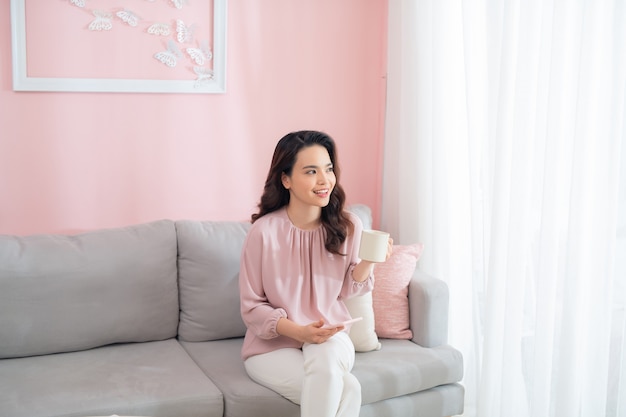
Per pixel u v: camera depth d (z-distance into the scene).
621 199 2.36
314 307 2.53
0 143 2.83
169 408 2.23
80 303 2.57
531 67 2.54
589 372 2.44
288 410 2.34
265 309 2.44
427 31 3.06
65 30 2.85
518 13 2.60
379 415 2.49
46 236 2.63
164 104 3.05
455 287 3.06
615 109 2.29
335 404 2.22
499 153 2.64
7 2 2.76
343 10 3.33
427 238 3.15
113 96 2.97
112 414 2.16
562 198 2.50
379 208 3.52
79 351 2.60
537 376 2.55
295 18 3.24
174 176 3.11
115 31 2.92
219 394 2.30
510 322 2.63
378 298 2.77
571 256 2.41
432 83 3.03
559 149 2.46
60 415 2.12
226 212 3.22
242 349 2.52
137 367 2.46
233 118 3.18
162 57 3.00
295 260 2.52
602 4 2.31
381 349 2.67
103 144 2.98
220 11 3.06
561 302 2.53
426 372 2.56
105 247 2.64
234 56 3.15
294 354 2.41
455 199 3.03
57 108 2.89
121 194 3.04
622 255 2.38
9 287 2.48
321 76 3.33
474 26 2.80
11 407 2.13
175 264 2.76
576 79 2.43
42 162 2.90
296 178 2.49
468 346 3.04
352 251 2.58
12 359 2.51
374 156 3.50
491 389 2.73
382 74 3.44
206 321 2.74
